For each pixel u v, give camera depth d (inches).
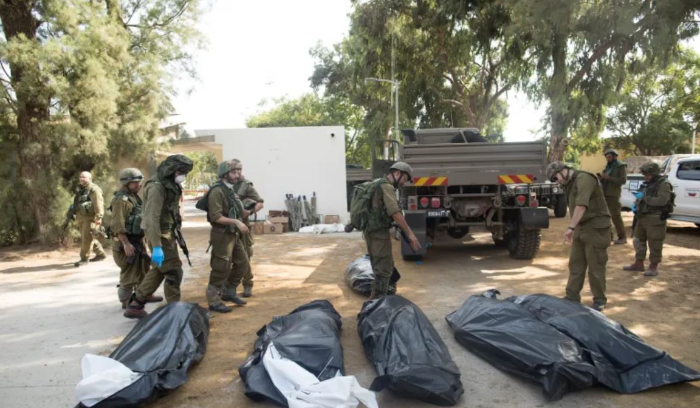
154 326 145.1
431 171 283.7
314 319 152.8
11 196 409.4
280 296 233.0
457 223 300.0
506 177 284.2
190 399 128.0
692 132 1478.8
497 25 792.9
